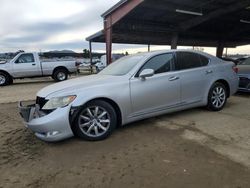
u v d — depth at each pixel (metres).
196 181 2.93
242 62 9.35
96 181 3.03
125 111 4.54
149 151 3.80
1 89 12.61
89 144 4.14
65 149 3.98
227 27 23.11
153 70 4.70
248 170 3.14
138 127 4.92
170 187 2.83
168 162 3.43
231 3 15.04
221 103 6.03
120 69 5.11
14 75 14.74
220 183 2.87
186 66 5.40
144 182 2.96
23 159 3.69
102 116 4.32
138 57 5.16
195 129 4.70
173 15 16.92
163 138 4.31
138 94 4.63
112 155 3.71
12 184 3.03
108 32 16.23
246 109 6.12
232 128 4.70
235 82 6.28
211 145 3.94
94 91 4.22
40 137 4.04
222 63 6.09
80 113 4.14
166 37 21.78
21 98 9.23
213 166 3.27
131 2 13.89
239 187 2.78
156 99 4.86
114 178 3.08
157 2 14.41
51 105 4.00
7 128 5.23
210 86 5.74
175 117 5.52
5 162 3.61
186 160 3.46
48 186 2.96
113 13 15.45
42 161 3.60
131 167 3.33
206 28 23.25
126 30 18.58
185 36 26.17
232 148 3.80
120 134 4.56
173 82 5.07
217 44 31.08
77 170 3.31
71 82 4.73
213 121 5.16
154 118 5.48
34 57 15.21
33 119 4.08
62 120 3.95
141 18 17.50
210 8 15.90
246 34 26.66
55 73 15.89
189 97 5.40
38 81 16.83
